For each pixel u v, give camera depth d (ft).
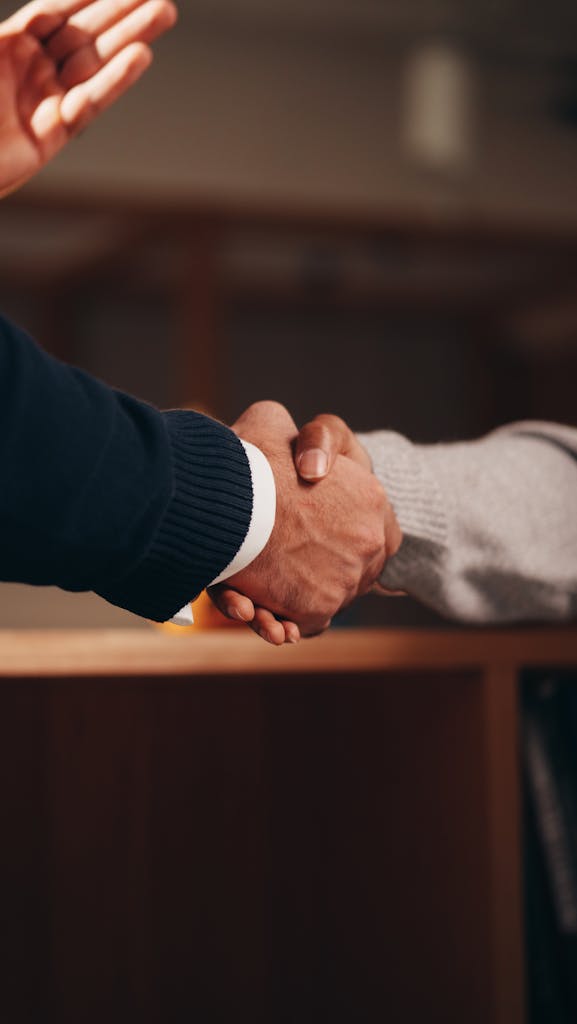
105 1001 4.24
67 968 4.21
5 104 3.17
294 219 13.74
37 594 3.50
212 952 4.34
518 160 14.29
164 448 2.47
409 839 3.60
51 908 4.20
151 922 4.30
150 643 2.88
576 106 14.21
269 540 2.73
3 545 2.29
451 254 16.30
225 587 2.79
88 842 4.25
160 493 2.44
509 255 16.38
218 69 13.39
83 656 2.85
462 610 3.24
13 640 2.81
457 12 12.91
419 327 19.57
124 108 13.05
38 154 3.24
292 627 2.81
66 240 16.06
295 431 2.94
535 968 3.37
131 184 13.09
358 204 13.92
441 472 3.18
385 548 2.98
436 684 3.42
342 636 3.01
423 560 3.11
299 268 17.06
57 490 2.28
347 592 2.88
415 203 14.15
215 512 2.57
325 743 4.10
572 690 3.48
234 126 13.47
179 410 2.70
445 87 13.17
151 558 2.51
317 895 4.16
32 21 3.17
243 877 4.38
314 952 4.18
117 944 4.26
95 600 3.51
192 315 13.47
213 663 2.92
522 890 3.15
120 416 2.44
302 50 13.62
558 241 14.76
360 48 13.73
